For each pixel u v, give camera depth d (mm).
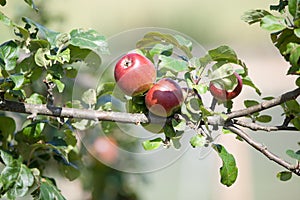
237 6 14641
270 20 2324
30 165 2645
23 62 2451
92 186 3191
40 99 2510
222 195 4871
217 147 2393
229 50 2352
